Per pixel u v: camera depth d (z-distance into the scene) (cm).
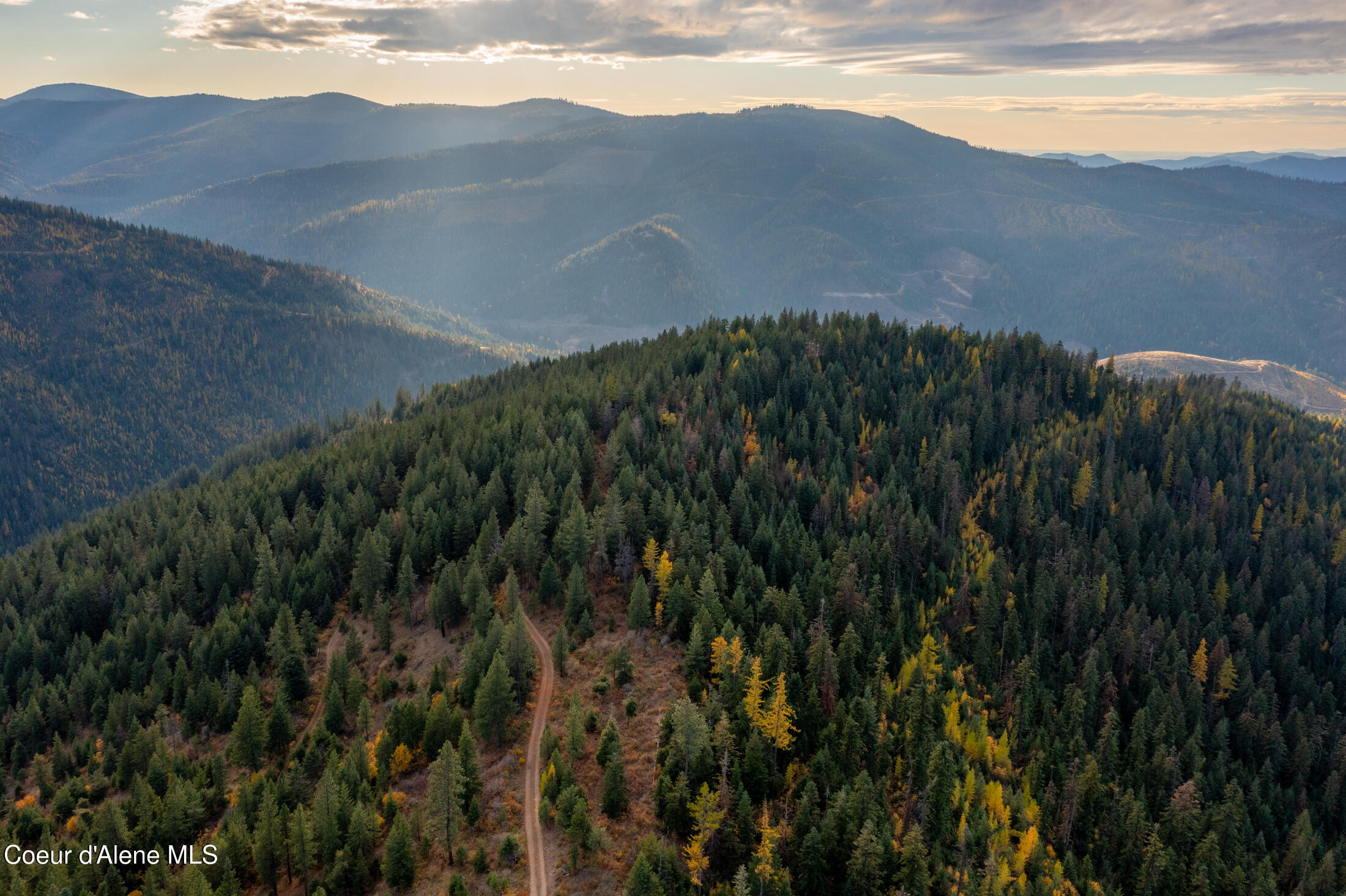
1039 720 12338
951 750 9969
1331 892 10400
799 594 12781
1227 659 13850
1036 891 8938
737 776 8831
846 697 10669
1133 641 14038
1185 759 12181
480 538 13888
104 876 9000
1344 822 12181
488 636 11212
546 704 10638
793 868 8400
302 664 12194
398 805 9325
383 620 12738
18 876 9081
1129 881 10362
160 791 10506
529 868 8412
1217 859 10338
